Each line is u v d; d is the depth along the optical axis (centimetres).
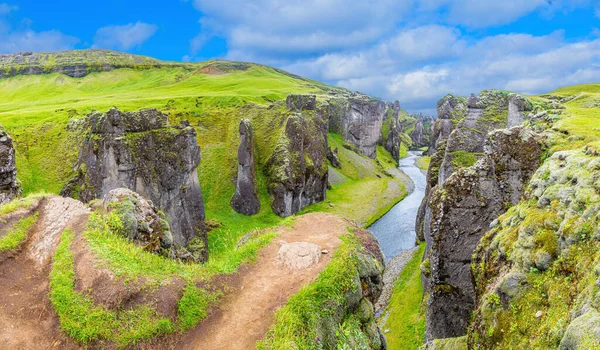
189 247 5572
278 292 1603
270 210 7881
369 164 14100
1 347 1256
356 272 1770
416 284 4388
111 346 1302
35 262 1680
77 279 1505
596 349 1005
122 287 1441
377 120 16338
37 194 2172
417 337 3325
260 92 16338
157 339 1348
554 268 1507
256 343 1348
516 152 2578
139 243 2034
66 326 1336
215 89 18475
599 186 1510
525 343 1433
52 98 15900
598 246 1337
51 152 7194
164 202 5450
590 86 10200
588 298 1198
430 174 6234
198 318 1455
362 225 7844
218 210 7519
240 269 1777
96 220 1900
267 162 8538
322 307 1528
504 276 1706
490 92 4981
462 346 2141
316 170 9250
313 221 2369
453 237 2733
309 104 10312
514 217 1997
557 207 1681
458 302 2745
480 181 2675
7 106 12650
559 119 2988
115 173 5119
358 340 1555
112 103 11188
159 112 5700
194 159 5812
